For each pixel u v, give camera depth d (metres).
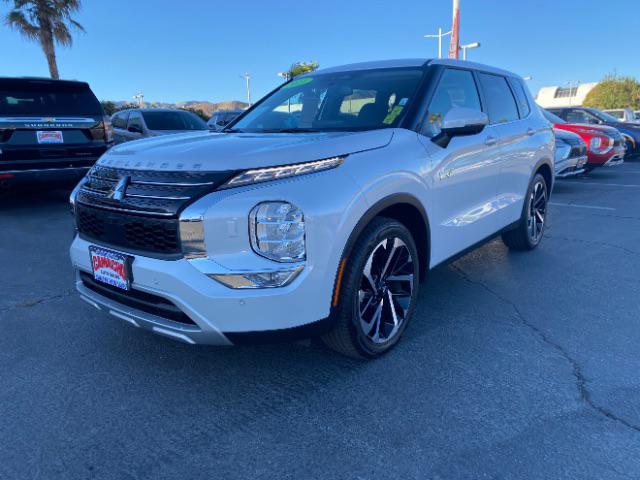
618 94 62.31
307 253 2.34
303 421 2.38
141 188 2.49
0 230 6.22
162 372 2.83
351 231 2.51
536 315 3.56
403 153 2.91
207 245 2.28
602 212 7.32
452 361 2.91
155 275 2.37
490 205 4.06
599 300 3.83
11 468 2.08
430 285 4.19
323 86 3.81
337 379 2.73
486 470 2.04
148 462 2.11
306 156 2.46
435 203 3.21
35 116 6.92
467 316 3.54
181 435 2.29
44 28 20.11
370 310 2.85
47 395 2.61
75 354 3.04
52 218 6.95
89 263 2.79
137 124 10.85
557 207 7.79
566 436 2.23
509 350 3.04
